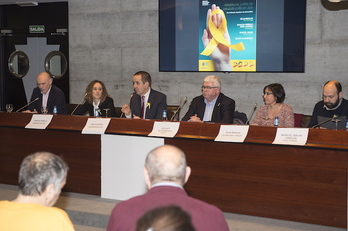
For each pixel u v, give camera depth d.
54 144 4.34
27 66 7.42
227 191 3.66
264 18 5.75
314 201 3.40
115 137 4.04
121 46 6.72
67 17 7.12
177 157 1.71
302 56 5.63
